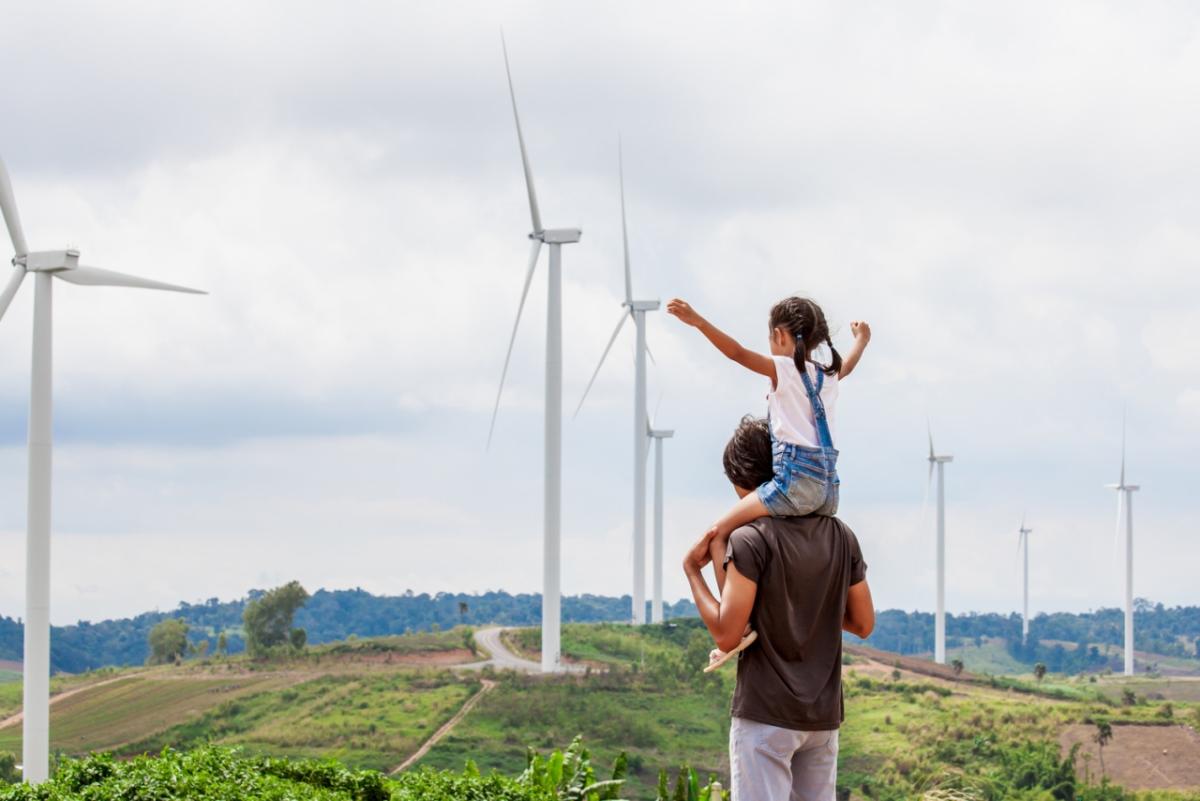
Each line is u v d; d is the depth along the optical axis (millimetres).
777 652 8117
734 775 8266
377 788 13555
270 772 13492
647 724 88500
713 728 89125
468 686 99125
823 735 8250
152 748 91875
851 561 8336
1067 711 89125
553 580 97375
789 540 8039
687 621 119375
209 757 13055
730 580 8031
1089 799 72062
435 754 83500
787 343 8289
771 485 8141
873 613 8695
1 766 86812
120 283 56375
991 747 80750
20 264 54906
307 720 93875
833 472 8180
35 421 55125
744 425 8562
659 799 14844
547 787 14273
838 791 74125
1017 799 72500
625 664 104688
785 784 8125
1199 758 78375
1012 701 94250
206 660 122250
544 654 99438
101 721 102688
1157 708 89688
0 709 111312
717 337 8016
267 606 139875
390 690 100375
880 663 111125
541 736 86625
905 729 85625
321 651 120062
